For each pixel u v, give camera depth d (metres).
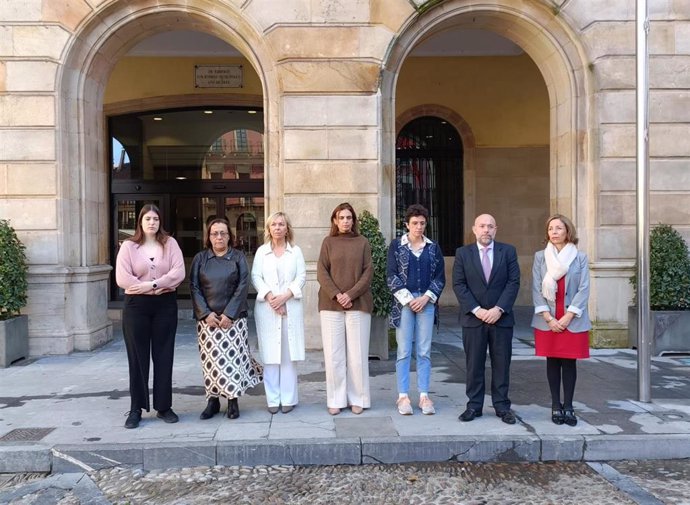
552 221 5.11
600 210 8.48
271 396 5.42
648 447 4.68
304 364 7.55
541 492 4.07
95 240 8.97
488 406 5.65
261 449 4.57
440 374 7.00
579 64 8.64
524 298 13.16
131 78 12.48
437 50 12.44
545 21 8.64
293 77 8.16
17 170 8.20
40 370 7.24
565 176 8.95
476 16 8.75
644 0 5.72
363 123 8.21
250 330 10.31
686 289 8.06
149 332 5.11
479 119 13.01
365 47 8.22
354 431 4.88
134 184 13.02
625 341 8.46
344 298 5.26
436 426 5.00
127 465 4.52
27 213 8.20
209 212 13.24
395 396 6.02
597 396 5.92
